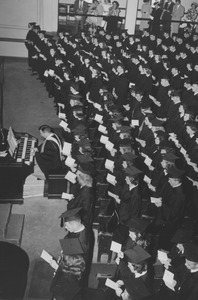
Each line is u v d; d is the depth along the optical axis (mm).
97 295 5977
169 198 7270
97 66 13438
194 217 7582
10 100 13852
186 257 5277
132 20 20844
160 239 7109
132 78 14242
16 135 9688
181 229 6465
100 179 8297
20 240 7547
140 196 7141
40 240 7645
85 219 6898
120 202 7246
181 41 18031
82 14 20016
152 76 14125
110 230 7047
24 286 5711
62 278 5371
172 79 13641
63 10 21766
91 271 6980
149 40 18203
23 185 8664
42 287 6574
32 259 7180
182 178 8641
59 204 8648
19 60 18219
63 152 8852
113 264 7195
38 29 15664
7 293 5527
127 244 5910
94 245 7559
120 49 16531
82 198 7039
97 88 12000
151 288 5461
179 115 10602
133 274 5395
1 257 6180
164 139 9094
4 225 7527
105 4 21734
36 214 8289
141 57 15047
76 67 14414
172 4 21141
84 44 16719
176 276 5559
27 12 18656
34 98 14219
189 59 16906
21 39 18797
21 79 15891
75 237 6031
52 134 9078
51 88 14031
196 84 12258
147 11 21453
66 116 10992
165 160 7965
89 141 8875
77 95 11055
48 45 14562
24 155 8695
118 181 7875
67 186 8844
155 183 8008
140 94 11359
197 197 7734
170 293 5531
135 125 10359
